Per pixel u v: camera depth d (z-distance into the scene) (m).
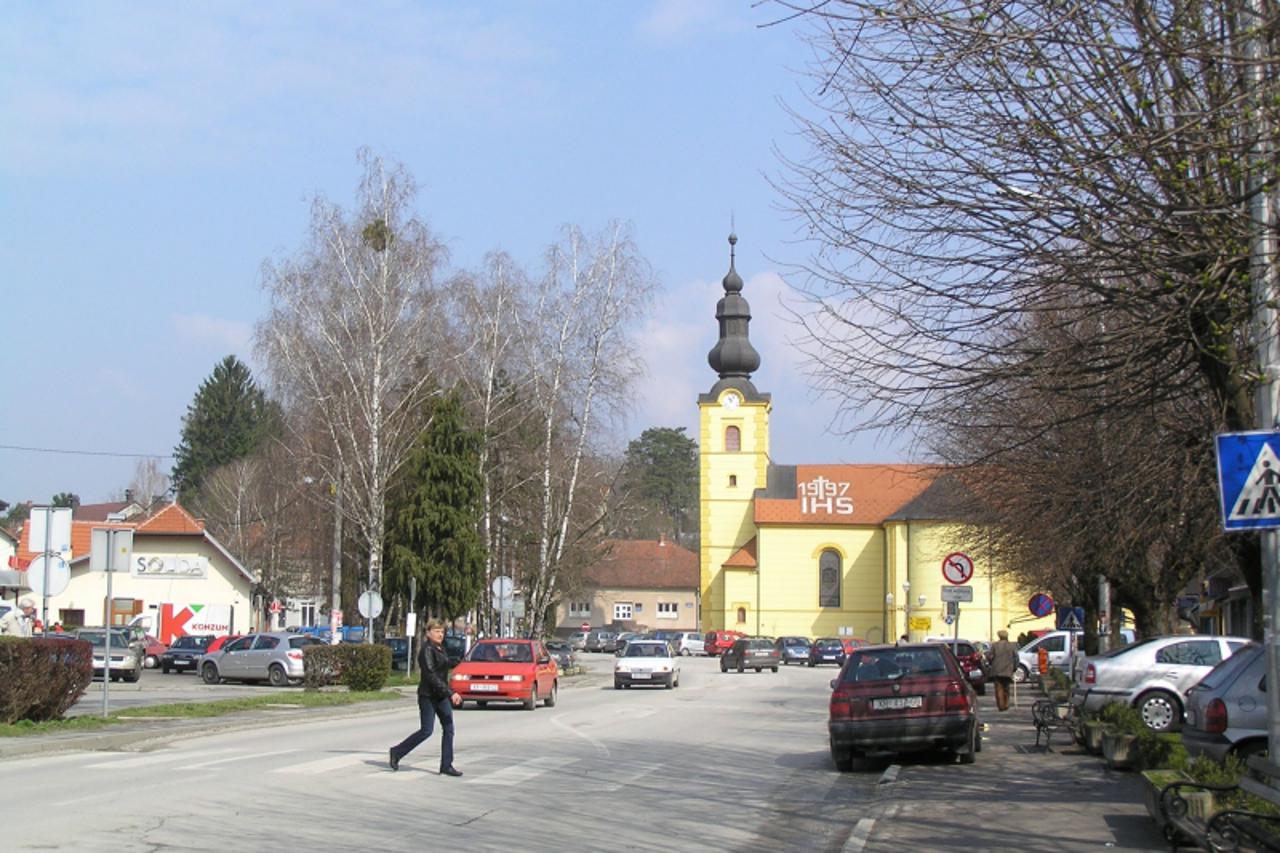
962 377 12.07
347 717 28.98
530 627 51.50
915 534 83.25
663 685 46.78
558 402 49.44
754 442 92.00
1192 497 19.28
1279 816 8.86
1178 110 9.67
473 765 18.20
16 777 15.71
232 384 111.75
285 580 78.31
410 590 47.47
